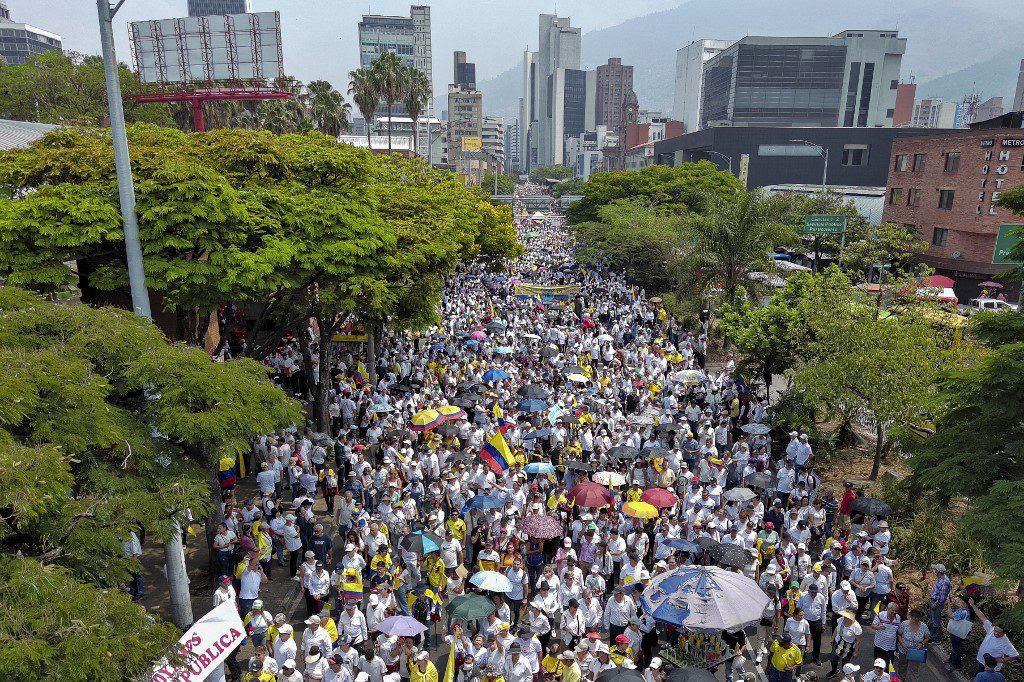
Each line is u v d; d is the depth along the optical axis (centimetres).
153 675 934
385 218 2527
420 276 2461
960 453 1556
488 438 2206
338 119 6519
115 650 773
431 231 2570
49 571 803
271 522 1784
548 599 1405
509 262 7444
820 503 1816
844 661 1420
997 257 5334
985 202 5388
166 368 1190
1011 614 1220
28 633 720
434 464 2092
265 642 1294
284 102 6234
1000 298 5159
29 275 1561
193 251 1762
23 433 963
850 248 5009
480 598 1294
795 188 8656
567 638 1390
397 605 1457
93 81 5694
